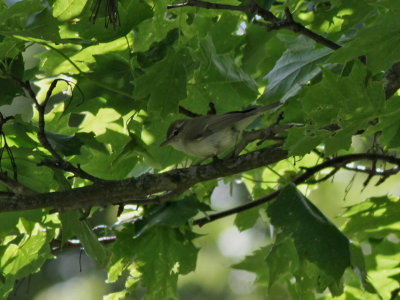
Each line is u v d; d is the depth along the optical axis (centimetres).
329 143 657
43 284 1930
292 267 901
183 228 975
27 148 825
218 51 947
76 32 778
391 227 1038
